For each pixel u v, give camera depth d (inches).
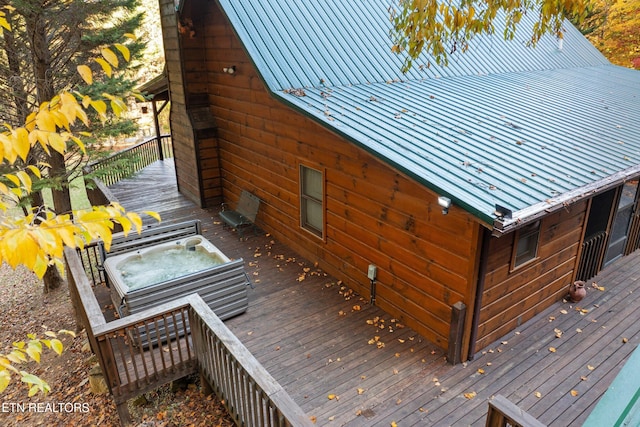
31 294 452.4
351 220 245.1
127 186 465.1
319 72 281.4
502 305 205.0
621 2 558.3
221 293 222.1
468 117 255.8
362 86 286.8
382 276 231.5
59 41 390.6
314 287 260.7
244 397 151.5
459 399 174.1
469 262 179.5
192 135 373.7
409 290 215.8
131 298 197.5
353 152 230.4
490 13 184.1
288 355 200.4
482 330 199.2
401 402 172.7
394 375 187.6
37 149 353.4
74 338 311.3
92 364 262.8
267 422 135.3
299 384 182.4
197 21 351.3
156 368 184.2
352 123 220.1
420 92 291.4
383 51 326.3
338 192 249.6
